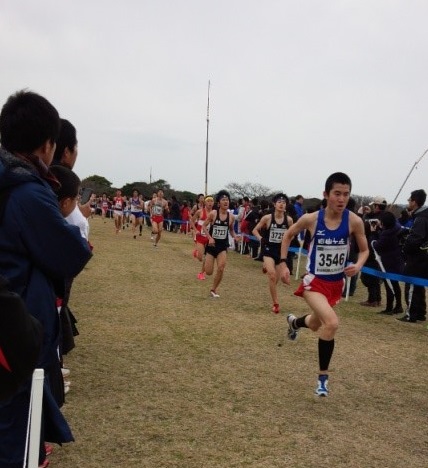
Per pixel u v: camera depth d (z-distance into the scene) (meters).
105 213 37.47
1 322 1.61
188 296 8.71
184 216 26.39
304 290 4.71
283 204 7.67
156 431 3.55
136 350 5.41
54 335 2.24
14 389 1.69
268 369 5.03
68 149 3.43
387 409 4.20
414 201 7.92
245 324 6.88
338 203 4.48
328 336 4.33
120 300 8.00
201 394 4.27
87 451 3.23
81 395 4.11
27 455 1.99
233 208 20.12
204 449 3.32
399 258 8.45
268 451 3.34
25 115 2.14
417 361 5.62
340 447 3.46
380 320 7.85
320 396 4.37
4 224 2.05
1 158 2.08
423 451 3.48
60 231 2.09
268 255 7.75
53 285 2.23
